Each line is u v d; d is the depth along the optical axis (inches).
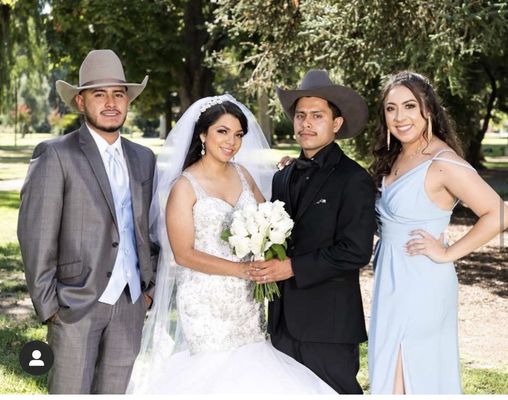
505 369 225.3
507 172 971.3
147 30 693.3
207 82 748.6
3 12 738.2
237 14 414.6
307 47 397.7
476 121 672.4
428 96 139.2
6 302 301.9
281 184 151.9
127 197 151.6
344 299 143.3
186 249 144.9
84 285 144.6
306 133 144.9
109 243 147.4
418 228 138.3
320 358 144.2
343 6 349.1
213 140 146.3
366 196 138.9
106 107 147.5
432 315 137.0
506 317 295.3
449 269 138.6
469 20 315.0
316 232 141.3
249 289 149.0
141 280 153.9
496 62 646.5
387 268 141.4
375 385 140.7
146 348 155.2
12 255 409.1
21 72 831.7
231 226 139.9
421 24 330.0
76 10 705.0
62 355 144.6
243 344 148.9
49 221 142.5
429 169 137.2
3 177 924.6
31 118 1844.2
